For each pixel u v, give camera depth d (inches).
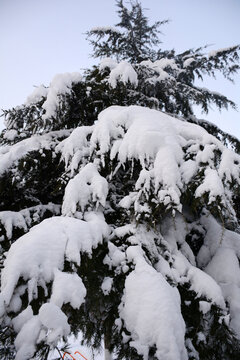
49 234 74.2
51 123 133.0
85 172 99.3
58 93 128.7
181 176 92.6
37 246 69.2
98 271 92.6
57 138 142.1
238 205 147.3
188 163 94.3
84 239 77.5
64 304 62.6
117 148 101.8
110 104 170.7
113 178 130.3
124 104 174.2
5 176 108.4
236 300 92.3
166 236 110.7
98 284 94.7
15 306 59.6
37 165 121.6
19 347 52.2
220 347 85.0
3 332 58.9
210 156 93.0
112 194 126.0
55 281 63.3
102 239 86.1
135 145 98.0
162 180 88.7
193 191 95.3
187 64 232.5
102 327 113.7
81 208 93.0
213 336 86.0
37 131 141.3
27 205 139.1
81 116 166.6
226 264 105.3
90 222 86.5
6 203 129.9
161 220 115.0
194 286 90.2
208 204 80.7
